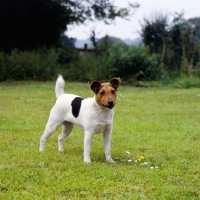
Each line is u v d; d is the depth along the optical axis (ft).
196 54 87.61
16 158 20.57
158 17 93.97
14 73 77.82
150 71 80.23
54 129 22.31
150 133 29.25
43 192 15.40
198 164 20.47
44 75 78.69
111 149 23.98
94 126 19.95
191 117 38.11
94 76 80.33
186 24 92.84
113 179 17.46
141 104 47.09
